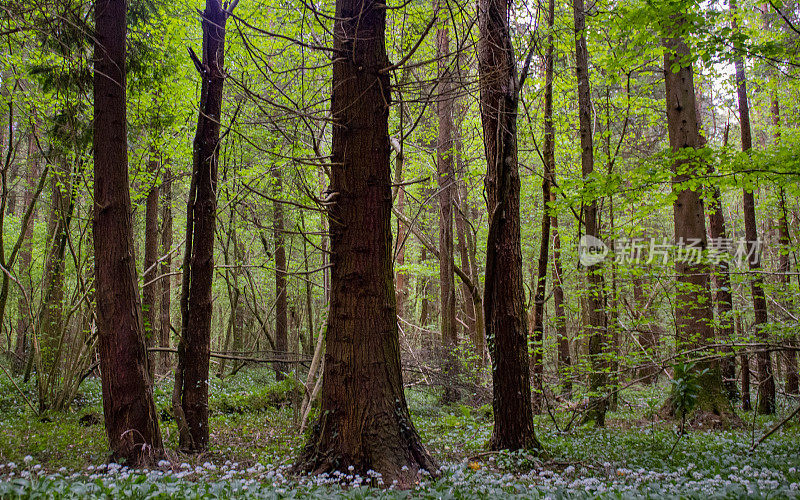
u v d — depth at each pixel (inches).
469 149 722.2
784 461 273.1
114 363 265.7
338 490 194.5
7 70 416.2
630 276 492.4
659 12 338.3
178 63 491.2
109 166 272.2
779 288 483.5
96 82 274.8
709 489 197.0
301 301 820.0
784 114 672.4
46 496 148.1
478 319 634.2
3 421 371.9
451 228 636.1
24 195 789.2
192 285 331.6
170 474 198.8
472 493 189.3
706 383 451.5
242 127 488.1
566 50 486.6
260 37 481.4
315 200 242.4
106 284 268.5
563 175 702.5
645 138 762.2
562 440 359.6
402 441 239.1
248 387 646.5
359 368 241.1
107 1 276.7
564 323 611.5
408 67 249.1
